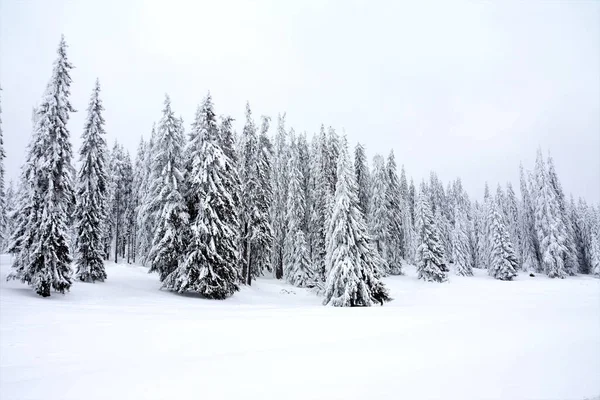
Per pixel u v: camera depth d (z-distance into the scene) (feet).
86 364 27.71
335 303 80.23
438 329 39.83
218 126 97.76
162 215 85.40
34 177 74.13
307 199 140.87
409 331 39.01
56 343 34.71
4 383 22.63
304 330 40.83
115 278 104.58
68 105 78.33
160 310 58.80
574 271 171.32
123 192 160.86
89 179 96.63
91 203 95.81
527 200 194.70
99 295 77.25
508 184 217.97
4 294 66.90
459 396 19.10
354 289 79.20
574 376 22.18
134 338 36.88
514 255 156.25
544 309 61.31
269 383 21.77
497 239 157.99
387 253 151.33
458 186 285.43
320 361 26.61
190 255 82.94
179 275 84.69
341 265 81.82
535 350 29.01
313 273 126.21
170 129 91.09
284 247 138.62
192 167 92.84
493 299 96.48
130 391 20.74
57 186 75.46
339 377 22.71
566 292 113.91
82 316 49.11
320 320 47.96
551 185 175.42
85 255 93.86
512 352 28.43
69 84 79.25
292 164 138.72
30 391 20.86
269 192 120.06
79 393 20.53
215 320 47.62
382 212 148.97
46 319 46.19
